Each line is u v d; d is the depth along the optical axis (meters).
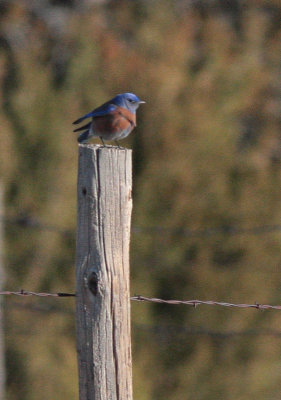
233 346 15.41
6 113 17.06
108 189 5.41
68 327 15.07
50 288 15.45
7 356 14.72
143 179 16.38
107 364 5.46
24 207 16.03
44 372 14.05
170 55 18.11
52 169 16.34
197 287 15.69
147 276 15.75
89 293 5.45
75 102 17.31
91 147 5.45
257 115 20.53
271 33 23.14
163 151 16.58
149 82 17.23
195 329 15.49
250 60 19.11
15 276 15.63
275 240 16.02
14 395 14.42
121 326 5.48
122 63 17.95
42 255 15.70
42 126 16.69
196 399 15.26
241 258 15.96
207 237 16.05
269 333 15.10
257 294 15.70
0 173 16.30
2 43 21.92
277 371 15.40
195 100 17.17
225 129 17.05
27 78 17.28
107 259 5.43
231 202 16.34
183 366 15.26
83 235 5.46
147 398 14.30
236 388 15.20
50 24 22.47
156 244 16.02
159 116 16.77
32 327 14.96
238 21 23.47
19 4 22.75
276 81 22.73
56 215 15.88
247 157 17.09
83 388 5.50
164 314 15.81
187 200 16.19
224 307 15.59
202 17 23.77
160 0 20.59
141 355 15.08
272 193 16.75
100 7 21.84
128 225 5.48
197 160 16.62
